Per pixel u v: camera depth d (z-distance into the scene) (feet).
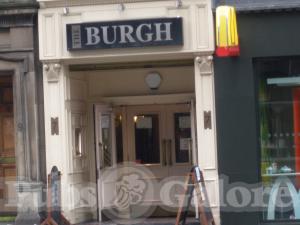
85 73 53.11
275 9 46.24
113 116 54.34
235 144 46.73
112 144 53.88
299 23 46.44
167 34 46.75
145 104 54.85
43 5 47.67
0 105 50.93
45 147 48.16
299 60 47.44
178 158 55.26
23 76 48.14
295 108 47.65
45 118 48.06
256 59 47.03
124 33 47.11
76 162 50.24
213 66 46.98
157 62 50.47
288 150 47.75
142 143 55.57
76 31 47.37
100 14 47.47
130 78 53.88
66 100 48.49
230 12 45.39
